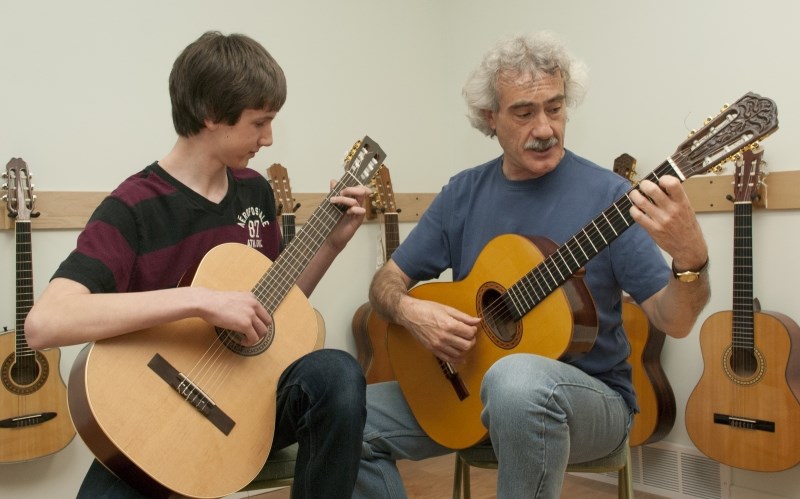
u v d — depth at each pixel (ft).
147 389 4.10
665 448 8.83
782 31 7.80
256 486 4.75
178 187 4.87
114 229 4.49
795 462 7.23
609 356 4.99
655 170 4.25
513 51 5.05
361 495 5.09
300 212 9.83
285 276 4.92
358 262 10.52
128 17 8.49
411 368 5.50
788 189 7.71
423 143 11.51
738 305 7.71
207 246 4.96
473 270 5.29
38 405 7.44
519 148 5.11
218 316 4.17
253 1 9.53
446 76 11.86
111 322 4.01
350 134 10.52
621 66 9.31
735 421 7.66
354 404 4.19
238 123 4.74
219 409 4.27
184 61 4.69
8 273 7.68
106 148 8.33
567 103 5.36
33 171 7.84
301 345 4.84
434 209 6.07
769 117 3.93
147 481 3.94
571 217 5.13
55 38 7.98
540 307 4.75
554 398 4.14
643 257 4.81
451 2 11.70
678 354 8.76
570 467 4.99
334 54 10.36
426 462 10.28
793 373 7.37
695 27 8.55
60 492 7.91
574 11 9.85
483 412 4.46
